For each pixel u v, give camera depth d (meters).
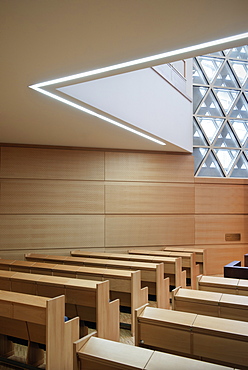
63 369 3.71
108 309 4.51
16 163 8.40
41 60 3.86
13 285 5.12
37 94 4.92
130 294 5.41
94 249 8.77
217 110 10.54
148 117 7.11
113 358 2.77
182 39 3.42
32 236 8.38
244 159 10.59
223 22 3.11
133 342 4.85
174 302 4.34
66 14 2.95
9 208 8.28
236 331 3.20
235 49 11.02
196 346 3.30
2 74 4.23
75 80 4.45
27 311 3.70
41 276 5.09
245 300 4.16
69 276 5.72
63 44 3.50
